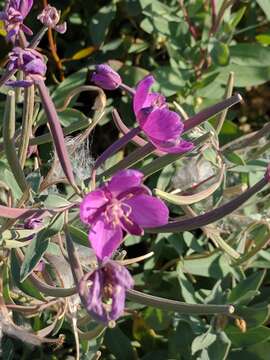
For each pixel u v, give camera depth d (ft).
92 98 2.18
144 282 1.93
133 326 1.87
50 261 1.53
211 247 1.94
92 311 1.05
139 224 1.15
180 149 1.25
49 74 2.15
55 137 1.21
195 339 1.69
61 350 1.85
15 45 1.33
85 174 1.75
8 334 1.62
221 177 1.51
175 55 2.07
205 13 2.11
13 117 1.30
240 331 1.75
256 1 2.05
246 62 2.05
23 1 1.31
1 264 1.55
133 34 2.24
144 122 1.23
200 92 2.08
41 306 1.52
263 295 1.94
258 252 1.81
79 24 2.21
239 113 2.40
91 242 1.13
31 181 1.55
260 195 1.97
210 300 1.77
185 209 1.66
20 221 1.43
